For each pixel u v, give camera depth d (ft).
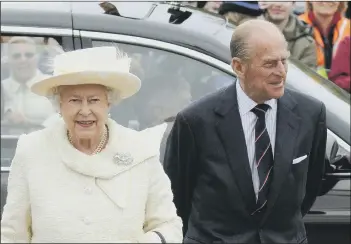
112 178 23.34
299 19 50.72
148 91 32.68
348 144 32.27
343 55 50.44
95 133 23.35
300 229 28.25
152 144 24.02
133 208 23.34
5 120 37.76
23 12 32.63
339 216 32.19
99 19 32.65
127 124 32.58
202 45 32.71
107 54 23.11
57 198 23.00
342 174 32.24
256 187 27.40
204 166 27.86
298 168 27.55
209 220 27.89
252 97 27.25
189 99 32.55
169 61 32.65
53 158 23.34
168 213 24.07
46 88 23.12
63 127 23.94
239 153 27.32
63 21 32.55
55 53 32.37
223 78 32.48
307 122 27.76
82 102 23.04
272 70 26.37
